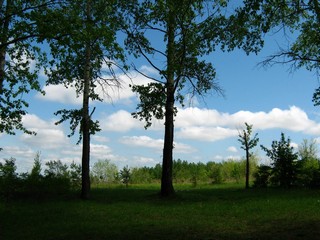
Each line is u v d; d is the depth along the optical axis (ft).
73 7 45.47
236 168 168.55
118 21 73.72
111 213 53.01
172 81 79.97
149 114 83.76
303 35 69.31
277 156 98.73
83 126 76.38
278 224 39.78
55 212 55.06
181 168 197.16
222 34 73.20
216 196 79.15
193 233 36.83
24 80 48.03
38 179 77.82
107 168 158.10
